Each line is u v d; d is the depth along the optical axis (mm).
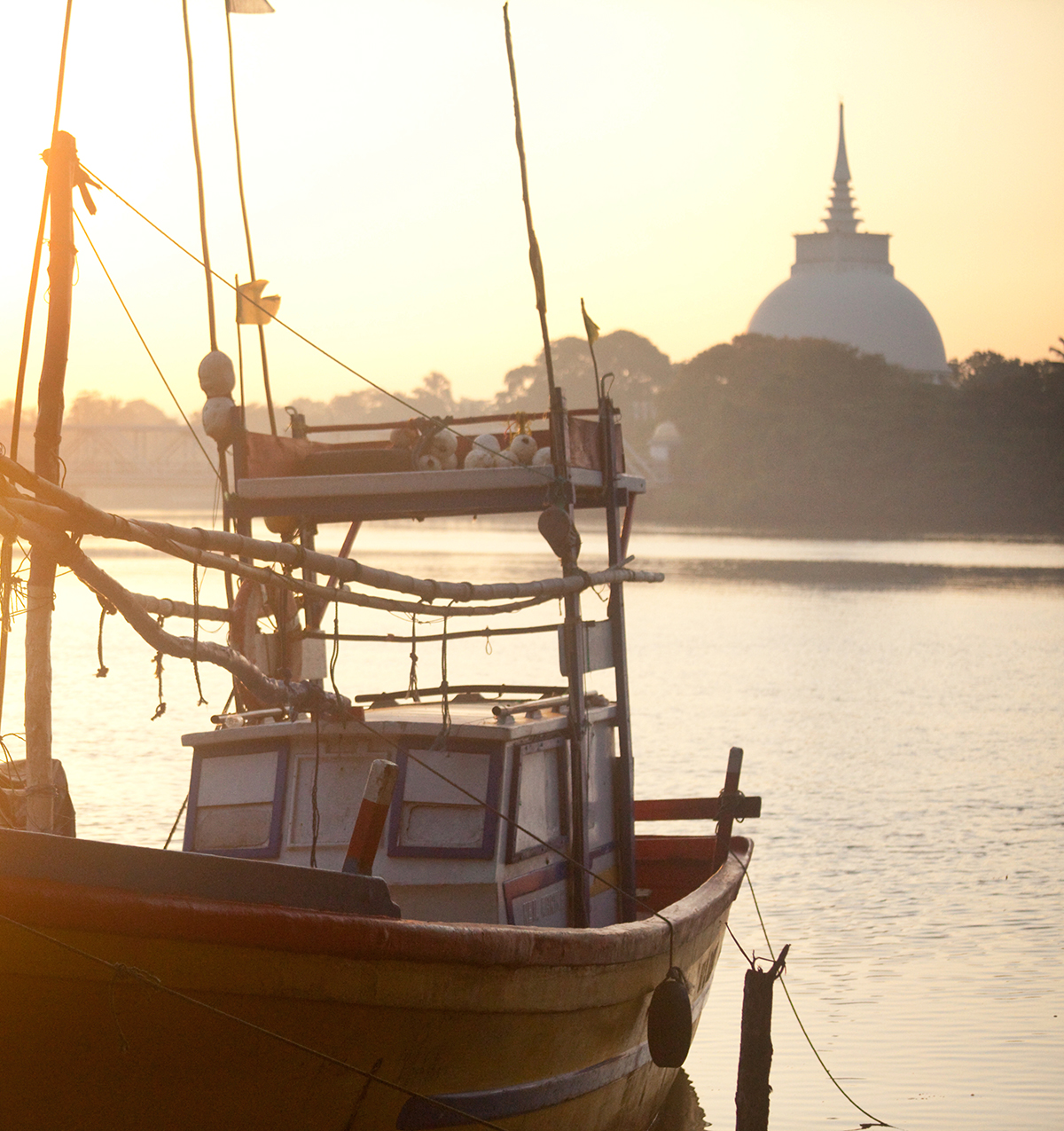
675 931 10320
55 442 9273
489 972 8320
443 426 12422
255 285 12711
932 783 24500
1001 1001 13688
